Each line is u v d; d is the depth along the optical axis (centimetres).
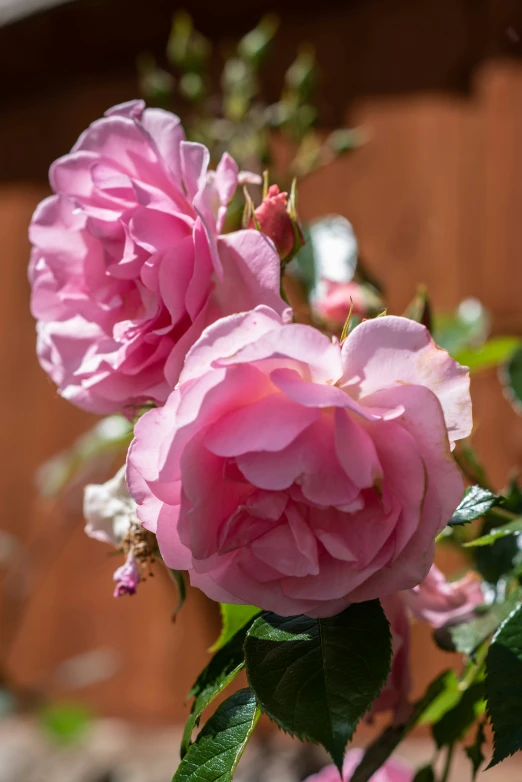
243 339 40
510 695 42
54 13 114
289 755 104
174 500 41
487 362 70
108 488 49
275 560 40
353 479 39
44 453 123
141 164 47
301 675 40
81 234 48
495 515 52
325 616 40
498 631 43
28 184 128
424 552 40
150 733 114
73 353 48
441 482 40
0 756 114
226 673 45
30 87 127
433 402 39
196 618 113
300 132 83
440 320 78
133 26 116
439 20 105
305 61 82
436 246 103
